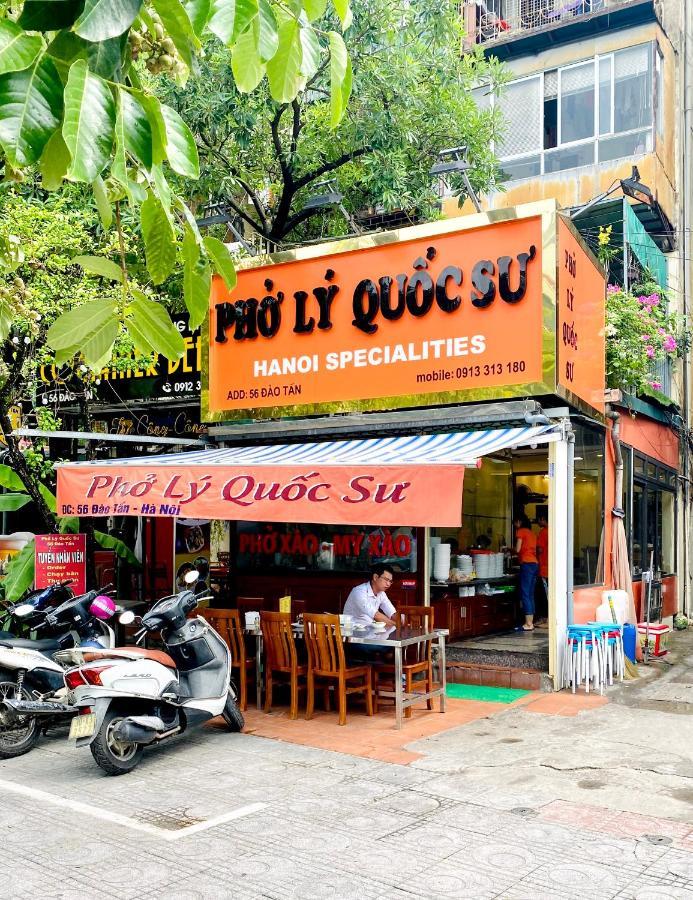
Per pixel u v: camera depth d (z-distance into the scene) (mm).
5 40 1744
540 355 9086
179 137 2027
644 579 12367
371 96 13000
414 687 9742
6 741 7402
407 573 10500
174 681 7301
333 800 5977
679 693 9547
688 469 17188
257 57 2055
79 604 8297
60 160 2104
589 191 16859
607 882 4562
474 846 5078
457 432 9805
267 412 11094
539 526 13055
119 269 2484
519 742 7469
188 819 5648
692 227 17844
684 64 17891
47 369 12203
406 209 14477
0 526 15023
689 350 16203
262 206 15406
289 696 9625
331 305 10594
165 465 8750
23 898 4457
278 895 4461
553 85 17500
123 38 1933
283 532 11531
